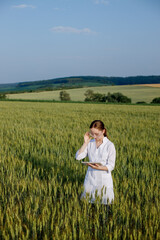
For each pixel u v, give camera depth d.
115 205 3.61
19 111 24.64
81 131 11.16
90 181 3.71
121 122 15.79
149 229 3.13
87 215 3.39
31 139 8.98
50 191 4.09
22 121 15.55
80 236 2.96
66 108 30.23
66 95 84.56
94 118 18.27
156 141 9.25
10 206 3.61
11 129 11.55
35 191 4.25
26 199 3.90
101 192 3.53
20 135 9.55
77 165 5.58
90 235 3.22
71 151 7.25
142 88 110.44
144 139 9.52
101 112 24.88
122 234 3.31
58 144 8.30
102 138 3.65
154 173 5.45
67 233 2.97
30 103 42.62
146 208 3.55
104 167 3.49
